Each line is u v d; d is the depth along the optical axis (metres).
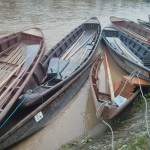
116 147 7.70
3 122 9.04
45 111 10.23
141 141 7.31
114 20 23.30
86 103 12.24
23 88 10.11
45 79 12.52
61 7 34.22
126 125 9.42
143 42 17.30
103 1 41.94
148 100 11.02
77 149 8.65
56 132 10.21
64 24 26.08
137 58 15.38
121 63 15.48
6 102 9.21
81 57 15.79
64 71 13.85
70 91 12.06
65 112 11.57
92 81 12.05
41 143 9.58
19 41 17.19
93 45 16.73
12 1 35.06
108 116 9.61
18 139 9.11
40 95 10.22
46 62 13.63
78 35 19.73
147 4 42.84
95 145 8.38
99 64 15.03
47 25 25.27
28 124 9.38
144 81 12.27
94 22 21.52
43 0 37.53
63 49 16.56
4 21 25.48
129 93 11.32
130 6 39.94
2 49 14.85
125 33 19.61
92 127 10.51
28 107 9.88
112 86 12.25
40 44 16.11
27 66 13.27
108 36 20.03
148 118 9.27
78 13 31.69
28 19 26.89
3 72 11.98
